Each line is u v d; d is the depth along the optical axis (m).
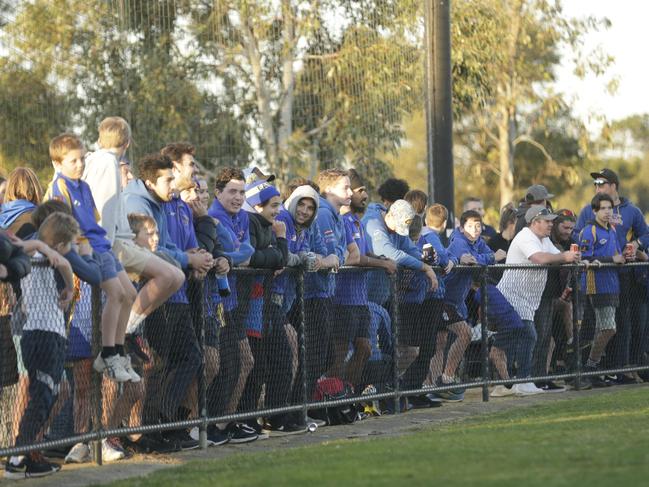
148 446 26.69
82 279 23.86
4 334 23.27
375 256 34.06
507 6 107.19
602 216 42.00
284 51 54.16
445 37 43.47
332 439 28.84
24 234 25.19
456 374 36.91
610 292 41.56
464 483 17.75
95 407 25.02
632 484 17.09
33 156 47.62
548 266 39.31
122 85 51.09
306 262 30.39
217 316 27.97
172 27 52.59
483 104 82.56
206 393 27.77
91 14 50.00
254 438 28.80
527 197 43.38
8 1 47.50
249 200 29.81
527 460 20.11
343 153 53.88
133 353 25.89
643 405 31.66
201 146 53.66
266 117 54.53
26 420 23.31
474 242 39.78
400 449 22.72
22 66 47.72
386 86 51.34
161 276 25.47
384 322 33.78
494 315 38.00
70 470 24.31
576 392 40.00
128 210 26.33
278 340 29.73
